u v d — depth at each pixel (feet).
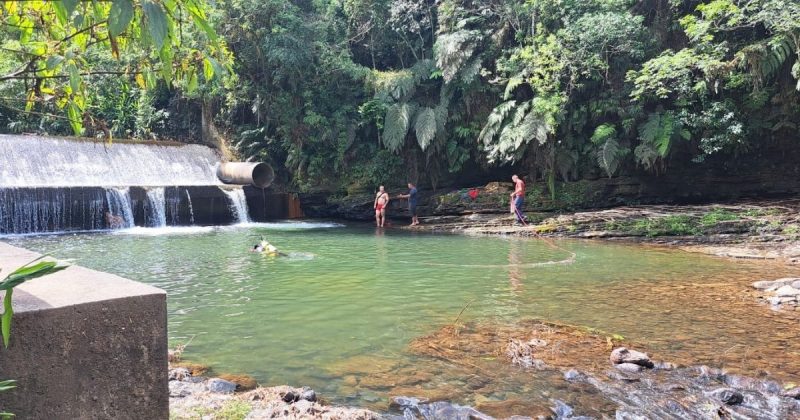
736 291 27.71
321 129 74.74
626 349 17.10
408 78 73.31
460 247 46.06
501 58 65.82
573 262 37.83
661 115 59.57
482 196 67.72
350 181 76.79
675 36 63.21
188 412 12.01
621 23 57.11
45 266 4.74
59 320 6.34
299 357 17.31
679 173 65.67
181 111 83.41
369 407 13.41
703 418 12.87
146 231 54.90
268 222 69.97
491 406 13.38
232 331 20.18
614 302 25.18
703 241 48.83
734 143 60.75
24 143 59.16
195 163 73.00
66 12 4.77
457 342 18.84
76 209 52.65
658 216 54.03
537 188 68.03
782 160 63.98
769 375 15.67
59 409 6.38
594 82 62.59
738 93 59.88
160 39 4.74
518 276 32.09
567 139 65.41
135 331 6.99
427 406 13.28
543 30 63.98
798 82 52.70
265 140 76.74
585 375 15.51
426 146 70.79
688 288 28.55
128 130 80.79
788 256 39.99
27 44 6.31
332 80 76.28
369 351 17.92
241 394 13.64
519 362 16.71
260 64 73.51
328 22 77.15
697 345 18.56
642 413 13.12
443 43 68.23
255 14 69.31
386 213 73.00
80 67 7.16
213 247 43.55
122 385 6.89
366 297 26.05
